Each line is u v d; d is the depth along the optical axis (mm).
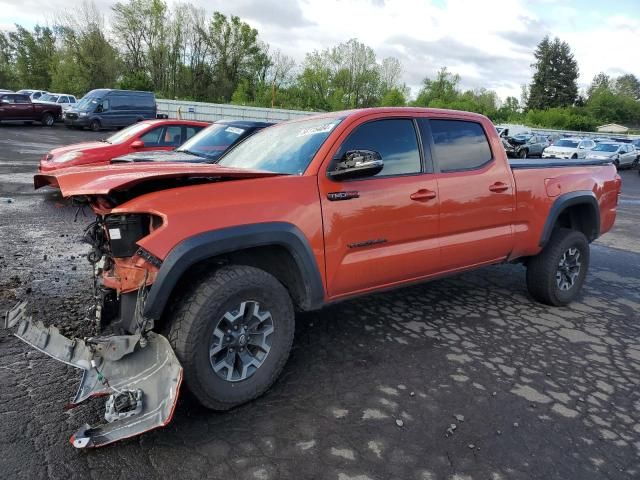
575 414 3100
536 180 4691
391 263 3672
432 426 2906
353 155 3260
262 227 2955
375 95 66875
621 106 92062
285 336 3143
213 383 2814
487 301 5137
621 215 12172
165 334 2828
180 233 2695
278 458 2574
